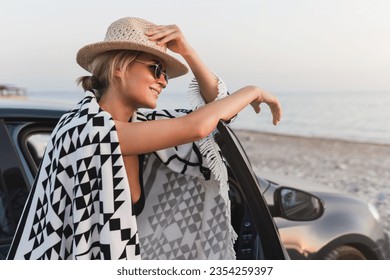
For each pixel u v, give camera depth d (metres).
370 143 20.92
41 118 2.21
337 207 3.44
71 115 1.70
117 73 1.76
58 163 1.60
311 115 43.69
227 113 1.79
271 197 2.99
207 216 2.02
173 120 1.69
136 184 1.95
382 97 83.81
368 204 3.70
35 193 1.66
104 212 1.55
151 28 1.81
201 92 2.05
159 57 1.80
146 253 2.05
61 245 1.58
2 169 2.03
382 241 3.58
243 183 1.91
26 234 1.63
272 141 20.78
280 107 2.11
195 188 2.06
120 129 1.65
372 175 11.06
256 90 1.96
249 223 2.04
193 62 1.96
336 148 18.30
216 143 1.89
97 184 1.58
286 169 11.98
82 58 1.80
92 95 1.72
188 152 1.97
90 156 1.58
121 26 1.76
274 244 1.91
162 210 2.08
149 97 1.80
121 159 1.58
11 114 2.15
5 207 2.01
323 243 3.20
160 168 2.06
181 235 2.06
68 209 1.60
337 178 10.62
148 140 1.65
